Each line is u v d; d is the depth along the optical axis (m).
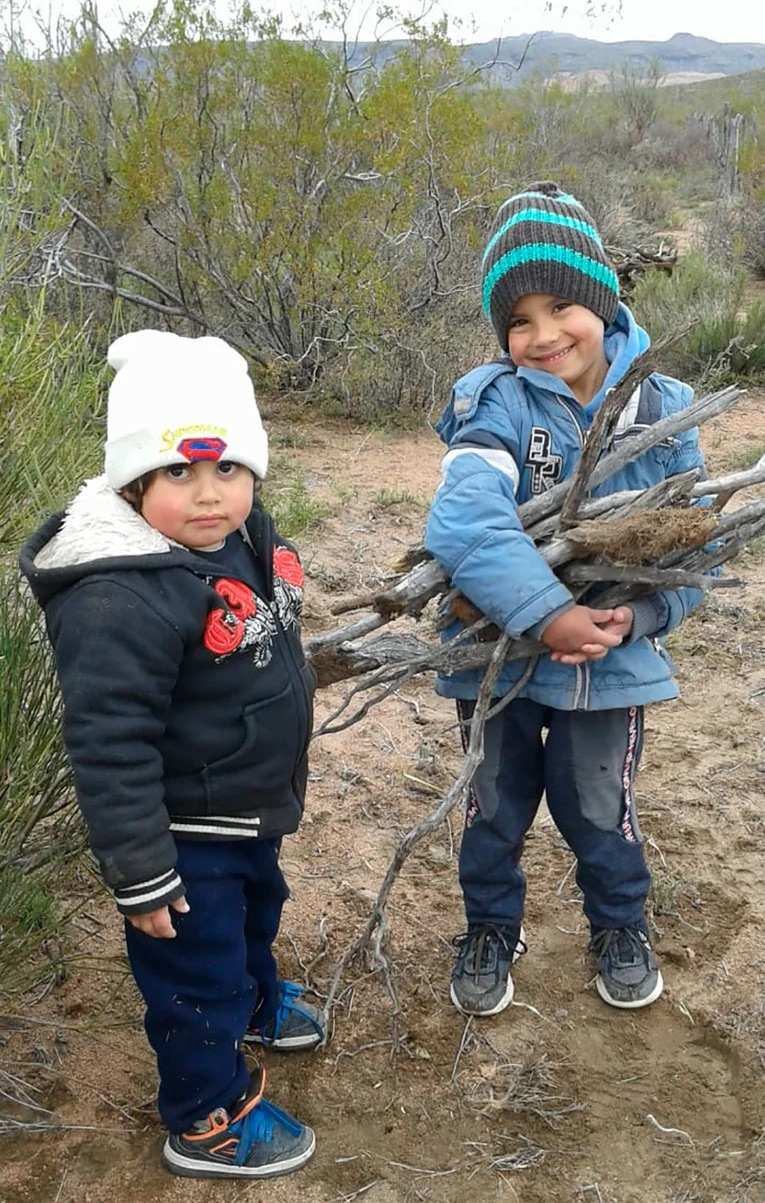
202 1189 2.30
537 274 2.38
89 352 3.59
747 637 4.64
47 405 2.99
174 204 7.94
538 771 2.70
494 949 2.74
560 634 2.33
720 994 2.80
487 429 2.45
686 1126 2.46
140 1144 2.40
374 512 6.03
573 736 2.58
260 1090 2.35
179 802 2.12
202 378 1.99
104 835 1.95
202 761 2.10
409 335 8.01
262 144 7.89
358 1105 2.50
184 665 2.04
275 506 5.80
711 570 2.67
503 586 2.31
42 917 2.57
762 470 2.50
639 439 2.41
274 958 2.74
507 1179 2.34
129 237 8.06
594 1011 2.76
